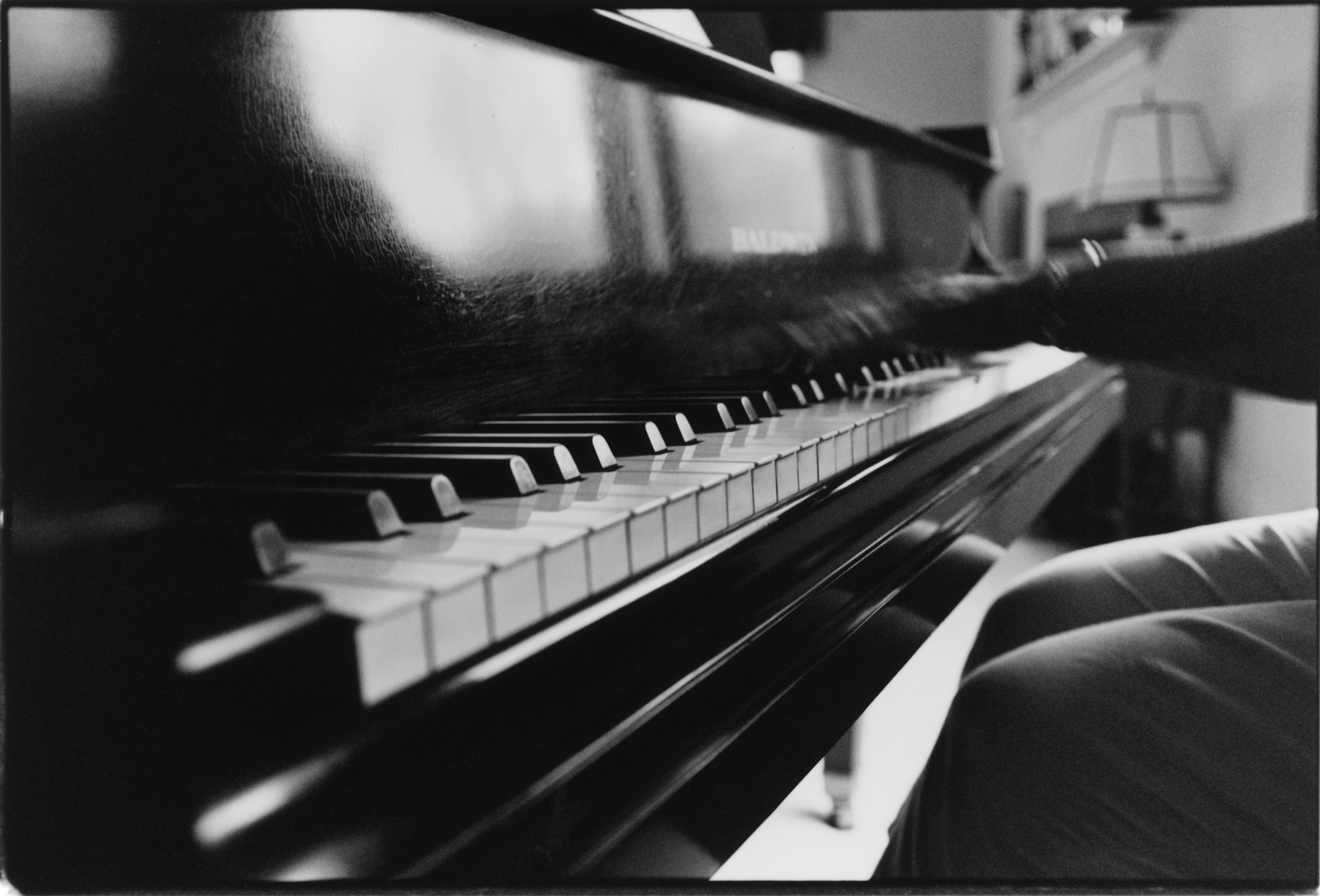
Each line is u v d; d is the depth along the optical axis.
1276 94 2.20
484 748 0.43
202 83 0.62
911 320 1.54
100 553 0.55
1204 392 2.29
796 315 1.25
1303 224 1.07
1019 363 1.49
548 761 0.47
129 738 0.49
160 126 0.60
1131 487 2.39
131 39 0.59
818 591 0.71
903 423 0.92
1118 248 1.32
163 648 0.46
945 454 1.03
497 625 0.42
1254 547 1.04
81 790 0.53
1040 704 0.78
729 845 0.62
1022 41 3.10
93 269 0.58
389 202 0.72
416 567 0.41
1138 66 2.74
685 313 1.04
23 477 0.56
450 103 0.77
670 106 1.04
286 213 0.66
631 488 0.56
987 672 0.84
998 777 0.75
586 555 0.47
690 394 0.90
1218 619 0.84
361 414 0.70
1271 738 0.72
